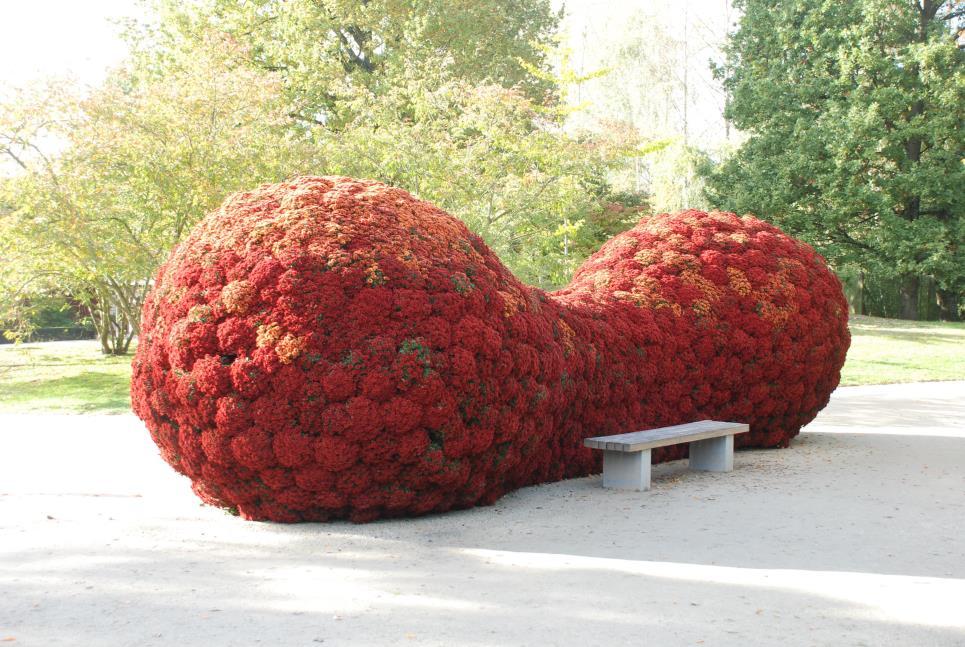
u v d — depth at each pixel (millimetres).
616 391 7777
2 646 3555
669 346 8352
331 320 5496
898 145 26516
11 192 14617
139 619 3896
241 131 14336
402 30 25297
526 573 4633
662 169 31375
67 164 14672
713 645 3562
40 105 14180
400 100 17469
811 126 26781
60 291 23594
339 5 24328
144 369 5977
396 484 5680
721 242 9148
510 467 6289
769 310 8859
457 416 5648
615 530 5625
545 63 28953
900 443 9570
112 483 7312
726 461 7953
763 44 29297
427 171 15531
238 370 5434
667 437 7125
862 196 25891
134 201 15297
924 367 18938
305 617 3922
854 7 26500
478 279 6078
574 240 20984
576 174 16781
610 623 3834
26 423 11789
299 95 23359
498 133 15969
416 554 5043
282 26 24125
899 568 4711
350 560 4910
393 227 6000
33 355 24250
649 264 8859
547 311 6977
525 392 6113
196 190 14289
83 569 4723
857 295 32594
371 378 5410
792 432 9352
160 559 4934
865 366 19141
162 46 25891
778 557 4953
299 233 5789
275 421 5418
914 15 26766
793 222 27531
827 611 3998
